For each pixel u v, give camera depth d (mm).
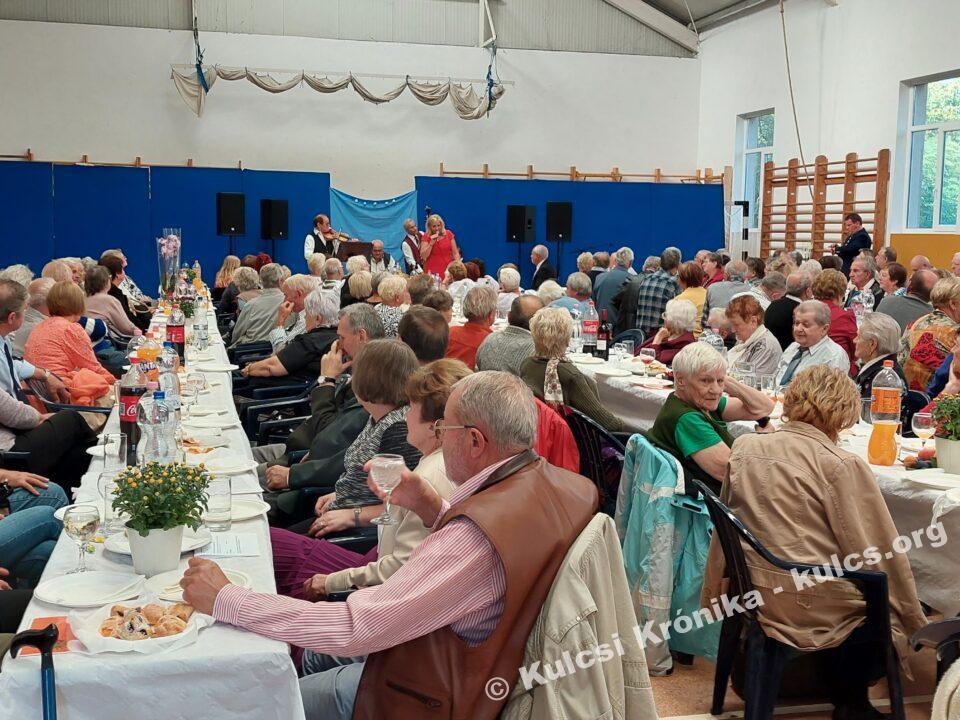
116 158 15508
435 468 2377
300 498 3611
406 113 16531
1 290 4227
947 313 5273
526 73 16906
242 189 15664
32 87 15125
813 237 13938
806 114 14289
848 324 6309
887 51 12578
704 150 17297
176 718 1737
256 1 15781
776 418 4398
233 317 9977
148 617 1845
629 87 17250
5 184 14734
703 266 10977
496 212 16391
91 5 15258
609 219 16516
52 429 4121
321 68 16109
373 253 13586
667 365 6555
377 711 1859
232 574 2109
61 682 1681
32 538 3066
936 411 3352
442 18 16516
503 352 4945
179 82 15383
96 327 7695
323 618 1819
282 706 1773
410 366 3088
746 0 15633
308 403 5578
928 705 3184
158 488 2135
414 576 1804
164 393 3641
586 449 3953
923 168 12414
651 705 1914
